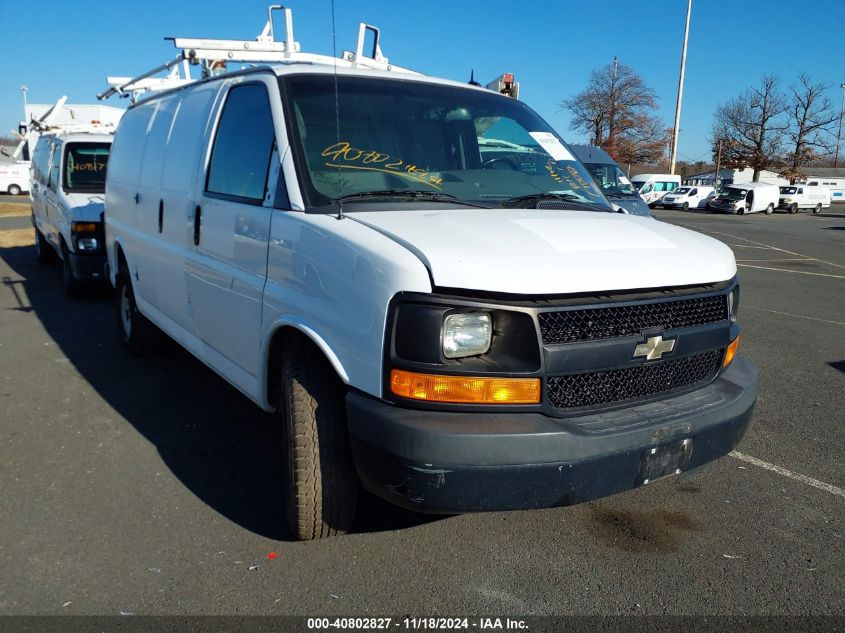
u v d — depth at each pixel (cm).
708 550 342
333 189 333
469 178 377
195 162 440
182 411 510
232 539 340
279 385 363
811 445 476
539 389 271
